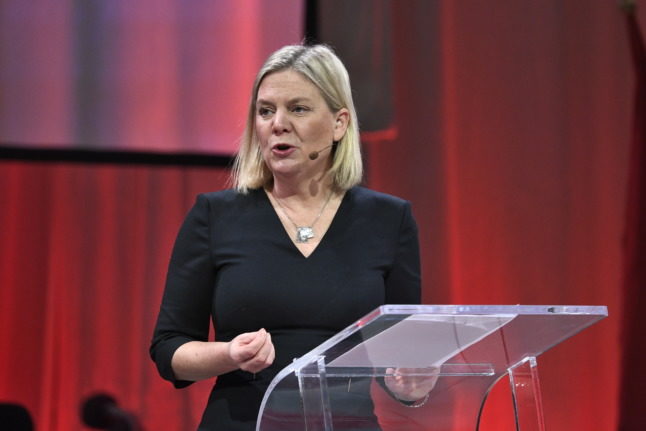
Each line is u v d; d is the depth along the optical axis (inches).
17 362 458.9
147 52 492.1
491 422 222.4
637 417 495.8
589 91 522.0
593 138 519.8
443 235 506.6
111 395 466.0
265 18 503.2
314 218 243.3
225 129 495.5
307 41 502.3
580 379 498.9
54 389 460.4
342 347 169.3
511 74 521.3
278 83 236.8
